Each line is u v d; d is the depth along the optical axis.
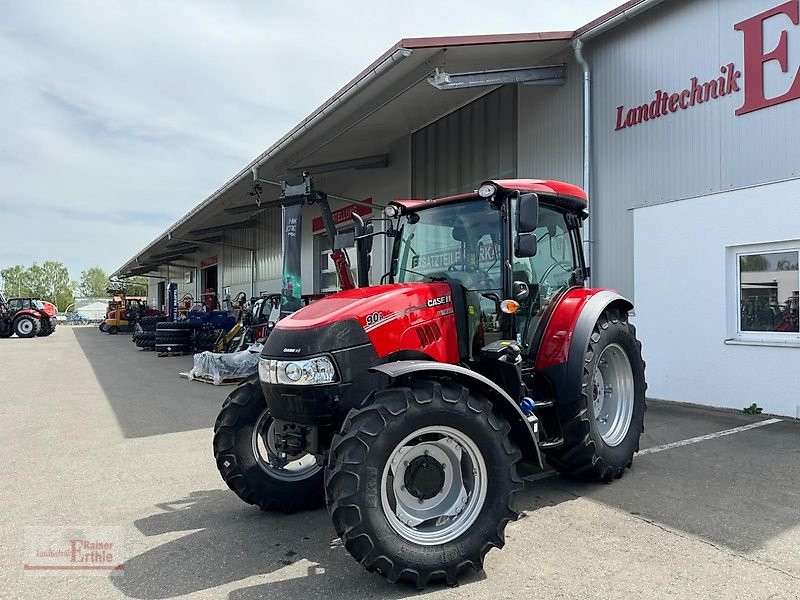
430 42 8.22
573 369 4.35
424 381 3.29
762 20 6.75
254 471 4.20
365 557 2.97
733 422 6.38
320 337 3.45
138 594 3.08
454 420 3.21
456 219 4.41
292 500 4.27
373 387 3.51
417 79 9.13
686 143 7.52
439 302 3.96
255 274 24.41
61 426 7.46
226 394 10.01
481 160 11.23
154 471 5.38
